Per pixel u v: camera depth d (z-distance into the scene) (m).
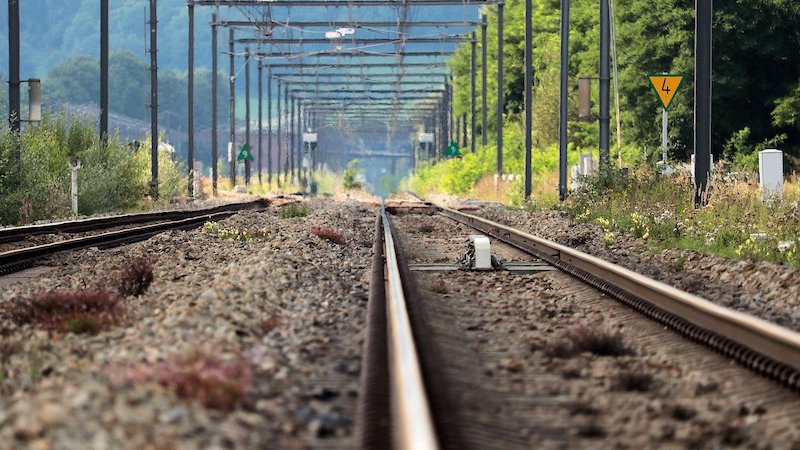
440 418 14.58
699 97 55.12
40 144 88.50
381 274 33.88
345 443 13.85
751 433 14.68
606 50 82.69
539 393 17.47
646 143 123.69
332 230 55.12
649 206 62.62
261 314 25.19
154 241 49.91
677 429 14.90
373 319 23.02
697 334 21.95
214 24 169.75
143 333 21.83
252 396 16.34
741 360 19.42
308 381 17.67
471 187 172.50
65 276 37.59
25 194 74.62
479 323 25.78
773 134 114.56
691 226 49.16
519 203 110.62
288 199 152.12
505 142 198.88
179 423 13.83
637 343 22.31
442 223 81.38
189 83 148.62
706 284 33.53
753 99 114.94
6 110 79.38
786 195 59.41
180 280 34.41
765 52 111.19
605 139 82.75
